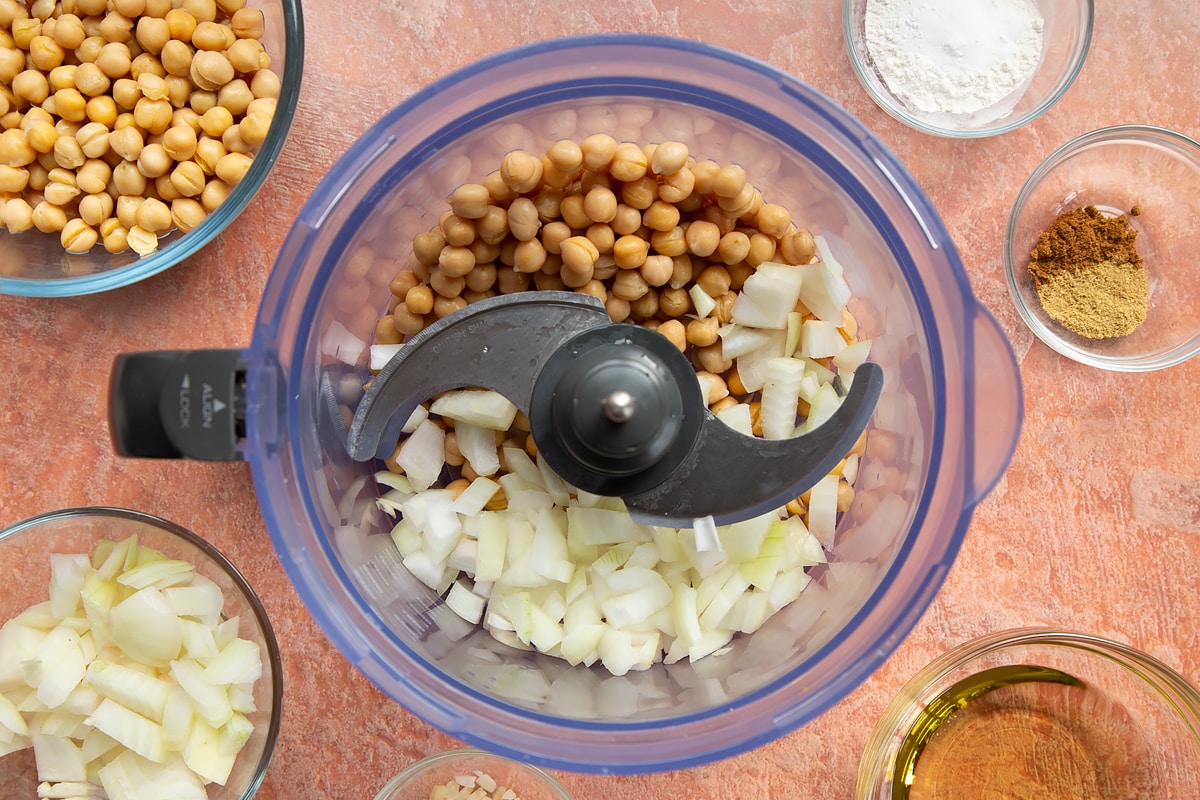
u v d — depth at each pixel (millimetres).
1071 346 463
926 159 462
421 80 454
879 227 422
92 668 429
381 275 439
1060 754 454
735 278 435
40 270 455
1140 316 461
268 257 454
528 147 435
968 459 401
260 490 383
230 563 426
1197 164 463
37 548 439
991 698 456
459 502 422
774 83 412
